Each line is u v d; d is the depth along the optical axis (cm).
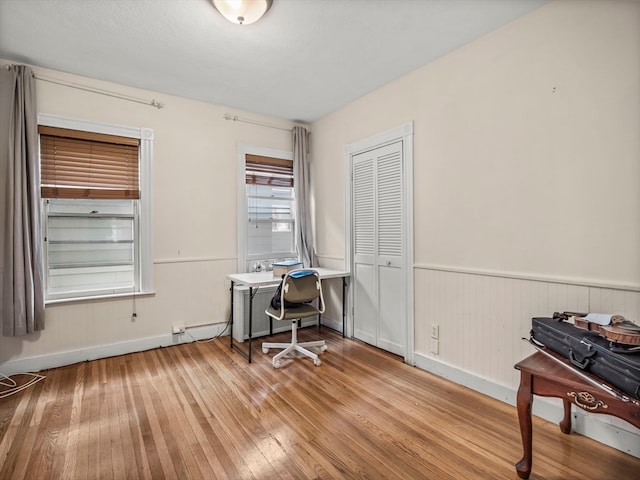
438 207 261
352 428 190
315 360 280
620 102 168
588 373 135
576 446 173
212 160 350
